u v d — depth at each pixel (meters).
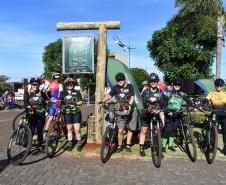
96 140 4.35
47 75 23.06
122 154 3.92
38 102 3.83
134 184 2.92
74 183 2.94
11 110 12.83
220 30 8.02
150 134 3.70
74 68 4.43
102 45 4.36
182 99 4.03
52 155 3.84
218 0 7.83
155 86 3.80
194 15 8.17
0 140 5.03
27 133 3.54
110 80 4.57
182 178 3.10
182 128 4.03
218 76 8.07
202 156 3.90
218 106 3.89
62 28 4.38
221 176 3.18
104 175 3.18
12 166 3.46
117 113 3.87
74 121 4.02
